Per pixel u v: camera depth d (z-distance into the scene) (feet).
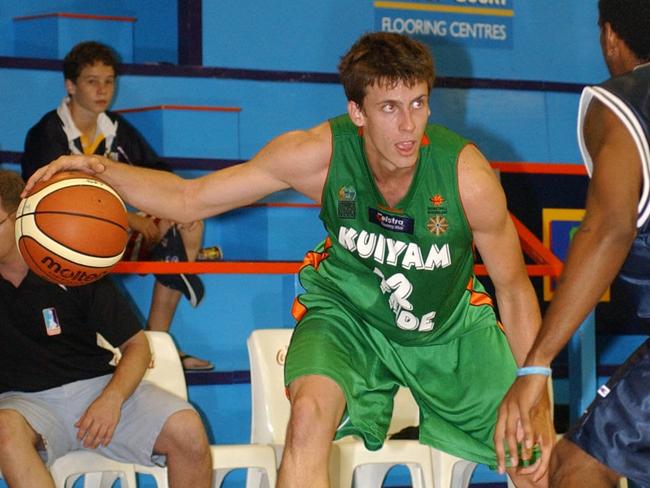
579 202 24.62
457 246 13.61
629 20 10.84
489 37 30.58
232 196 13.78
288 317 24.23
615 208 9.82
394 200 13.33
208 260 24.02
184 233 22.85
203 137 25.67
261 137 26.84
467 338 14.85
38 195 13.94
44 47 28.17
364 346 14.37
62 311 16.75
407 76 12.16
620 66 11.07
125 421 16.85
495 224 13.41
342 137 13.39
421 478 18.74
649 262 10.49
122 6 31.40
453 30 30.22
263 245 25.32
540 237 24.26
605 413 10.51
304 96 27.14
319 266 14.66
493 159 29.04
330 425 12.76
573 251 10.01
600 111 10.27
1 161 23.94
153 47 30.83
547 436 12.71
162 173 13.97
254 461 17.71
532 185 24.18
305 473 12.39
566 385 23.66
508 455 14.29
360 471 19.17
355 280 14.28
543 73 31.19
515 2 30.83
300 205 25.59
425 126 12.76
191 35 27.84
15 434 15.65
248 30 28.30
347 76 12.66
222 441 21.75
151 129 25.50
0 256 16.21
